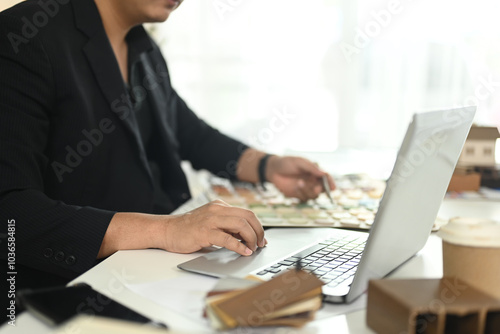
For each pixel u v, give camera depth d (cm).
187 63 296
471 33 277
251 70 297
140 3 116
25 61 98
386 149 248
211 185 147
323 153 223
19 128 94
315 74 296
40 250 83
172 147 138
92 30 111
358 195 130
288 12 291
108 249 84
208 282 69
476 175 136
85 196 110
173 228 83
